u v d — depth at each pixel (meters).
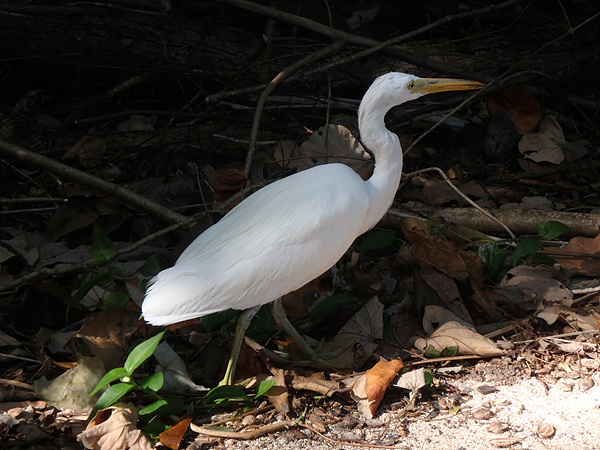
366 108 3.89
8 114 6.23
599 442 3.27
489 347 3.87
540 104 6.33
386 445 3.32
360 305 4.32
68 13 6.04
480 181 5.64
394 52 5.66
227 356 3.97
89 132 5.99
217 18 6.76
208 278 3.48
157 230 5.08
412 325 4.20
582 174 5.70
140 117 6.36
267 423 3.52
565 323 4.16
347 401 3.65
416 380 3.62
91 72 6.28
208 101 5.32
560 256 4.64
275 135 5.99
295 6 6.54
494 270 4.50
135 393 3.74
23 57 5.97
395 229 5.02
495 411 3.52
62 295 4.39
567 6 6.74
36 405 3.60
